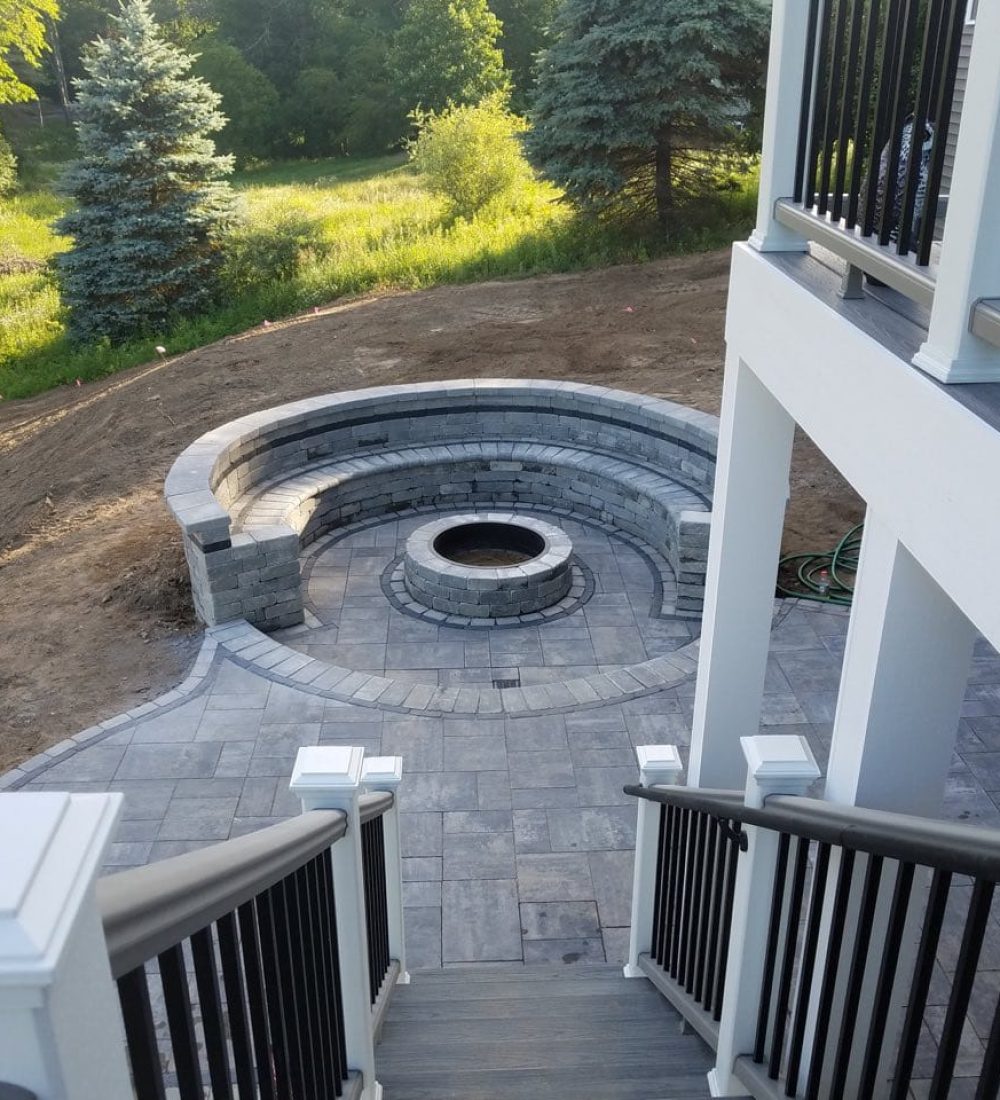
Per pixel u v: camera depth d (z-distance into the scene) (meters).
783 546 8.95
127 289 18.36
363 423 10.70
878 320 2.55
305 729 6.67
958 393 1.97
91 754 6.41
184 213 18.73
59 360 18.53
